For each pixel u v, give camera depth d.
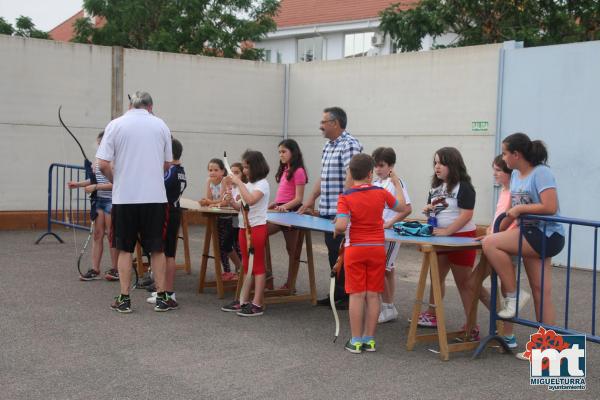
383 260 5.61
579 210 10.20
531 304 7.52
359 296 5.58
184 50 19.58
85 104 12.74
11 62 12.09
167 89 13.43
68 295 7.24
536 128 10.66
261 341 5.84
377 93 12.95
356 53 26.59
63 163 12.60
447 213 6.00
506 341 5.79
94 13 19.94
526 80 10.76
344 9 27.00
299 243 7.70
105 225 8.06
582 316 7.14
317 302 7.44
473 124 11.61
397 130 12.68
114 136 6.45
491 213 11.44
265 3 20.62
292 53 28.23
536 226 5.32
